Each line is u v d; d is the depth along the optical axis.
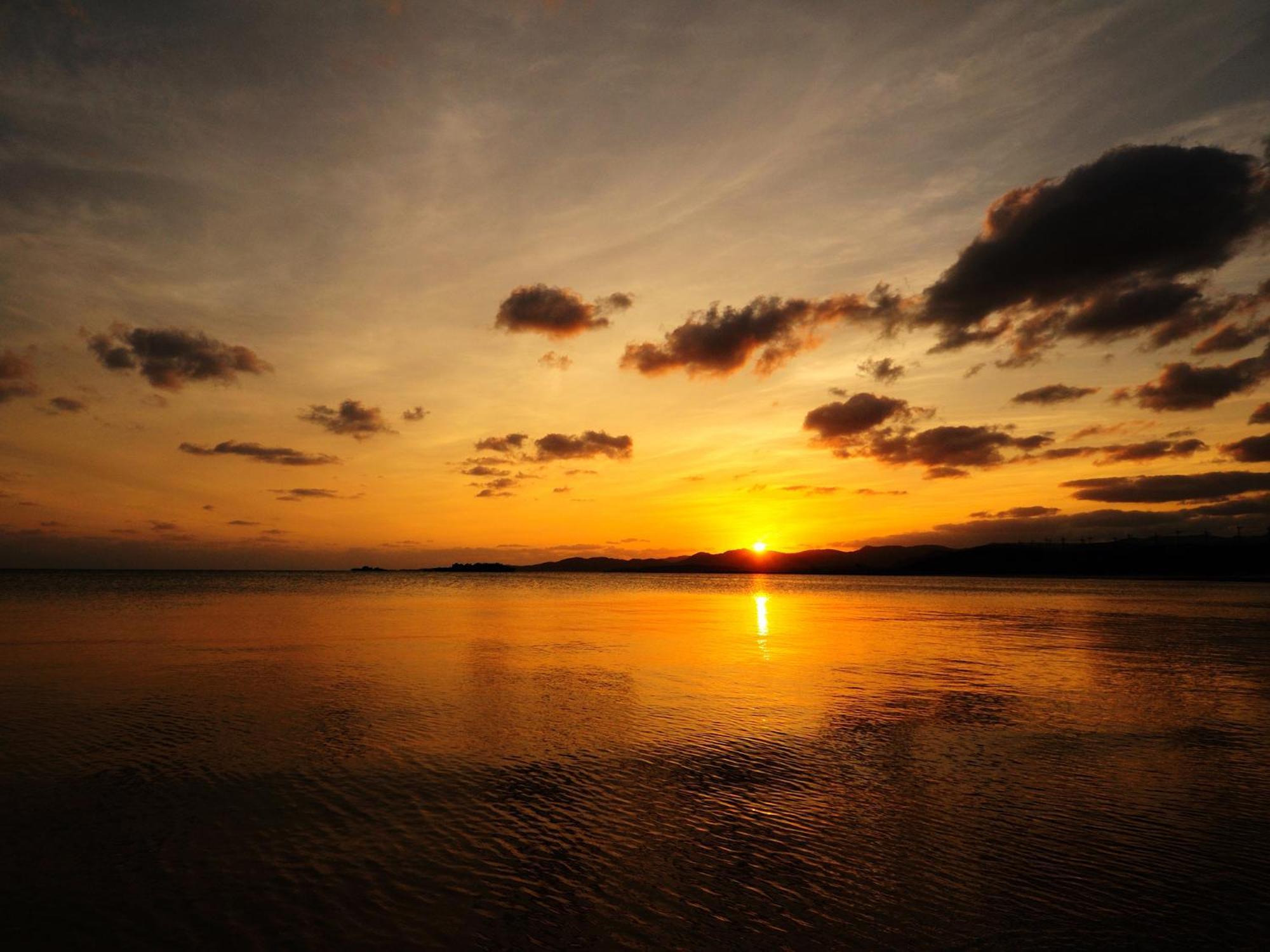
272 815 14.95
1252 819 15.06
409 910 11.13
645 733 21.92
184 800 15.75
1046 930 10.62
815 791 16.77
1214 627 61.19
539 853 13.24
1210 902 11.47
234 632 51.06
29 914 10.90
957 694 28.75
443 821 14.73
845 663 37.72
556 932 10.55
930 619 71.56
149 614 66.94
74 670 33.06
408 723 22.91
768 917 10.99
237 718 23.39
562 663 36.91
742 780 17.50
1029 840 13.91
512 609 85.56
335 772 17.75
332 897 11.52
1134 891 11.84
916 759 19.38
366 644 44.88
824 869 12.62
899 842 13.86
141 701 26.02
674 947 10.18
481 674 32.84
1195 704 26.84
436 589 168.75
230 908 11.12
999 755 19.83
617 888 11.92
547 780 17.36
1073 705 26.61
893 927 10.73
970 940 10.38
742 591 168.88
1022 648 45.16
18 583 170.75
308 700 26.42
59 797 15.85
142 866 12.54
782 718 24.05
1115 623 66.44
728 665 36.38
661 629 57.53
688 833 14.20
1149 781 17.59
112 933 10.41
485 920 10.84
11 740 20.45
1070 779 17.69
